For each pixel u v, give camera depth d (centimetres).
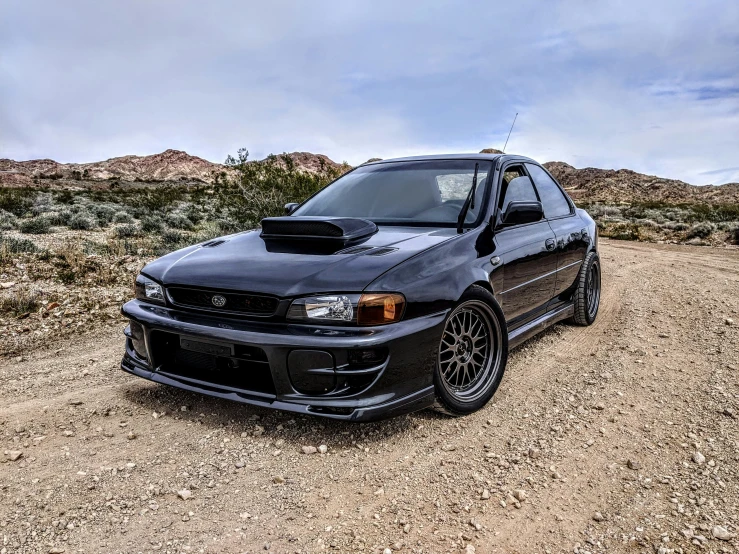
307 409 248
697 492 222
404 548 188
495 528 200
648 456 254
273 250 299
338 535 196
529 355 407
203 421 292
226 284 265
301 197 1058
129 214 1750
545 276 393
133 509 212
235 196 1084
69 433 279
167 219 1541
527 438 273
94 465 247
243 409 306
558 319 436
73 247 923
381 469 243
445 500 219
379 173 404
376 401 249
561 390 337
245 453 257
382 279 252
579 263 465
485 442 268
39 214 1603
